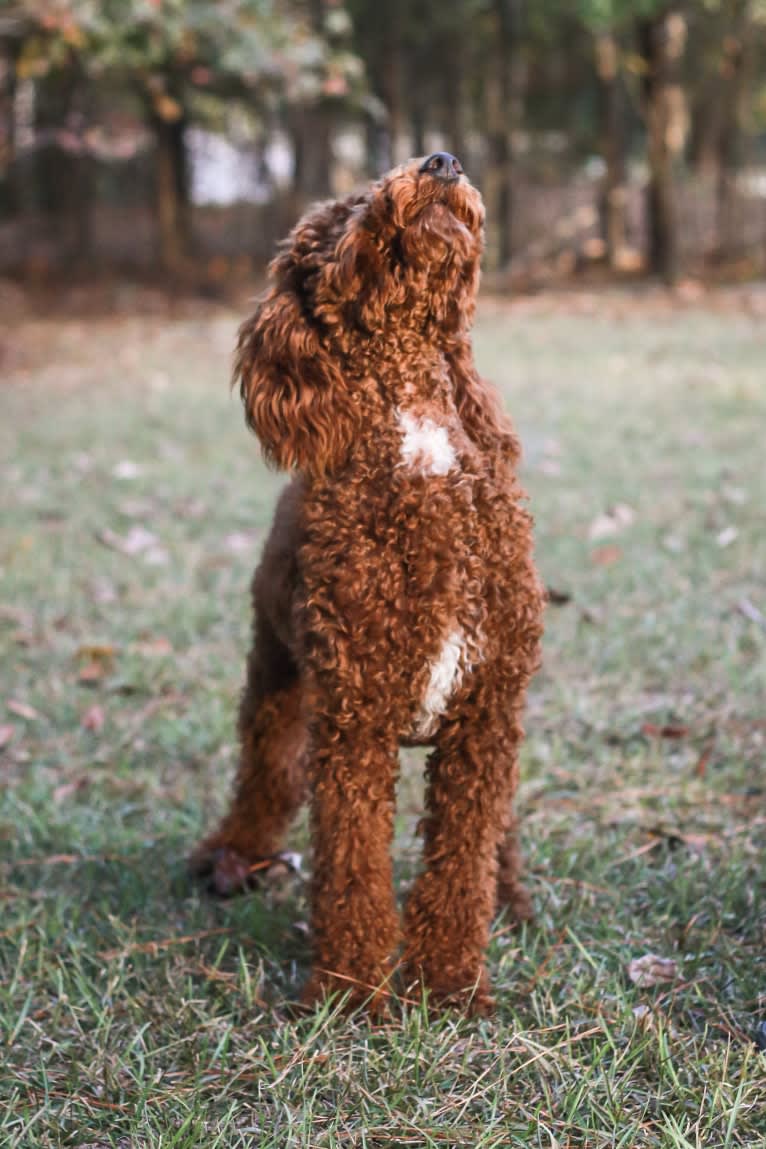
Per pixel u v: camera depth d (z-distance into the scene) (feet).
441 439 8.68
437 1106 8.03
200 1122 7.75
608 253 71.51
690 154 91.50
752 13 69.67
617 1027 8.79
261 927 10.28
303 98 58.65
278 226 73.92
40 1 37.91
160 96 48.32
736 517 21.27
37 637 17.37
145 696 15.58
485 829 9.13
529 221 85.71
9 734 14.28
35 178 86.94
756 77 78.43
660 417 30.76
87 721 14.62
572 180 94.12
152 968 9.82
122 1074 8.52
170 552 20.90
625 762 13.14
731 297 57.98
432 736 9.16
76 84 58.49
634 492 23.35
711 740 13.55
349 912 9.00
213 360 43.75
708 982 9.33
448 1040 8.57
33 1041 8.95
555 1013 8.86
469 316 8.96
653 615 16.83
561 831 11.78
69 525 22.57
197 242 79.92
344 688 8.57
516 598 8.85
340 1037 8.71
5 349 46.60
